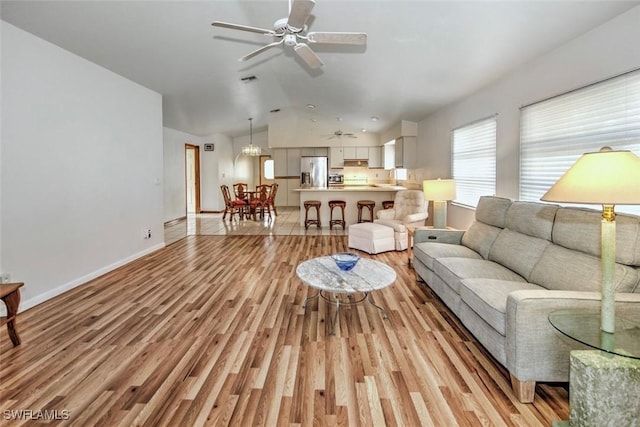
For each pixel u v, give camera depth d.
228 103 7.06
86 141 3.80
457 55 3.63
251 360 2.23
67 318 2.86
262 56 4.72
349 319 2.87
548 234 2.62
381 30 3.39
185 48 4.02
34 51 3.13
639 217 1.99
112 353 2.31
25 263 3.07
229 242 6.06
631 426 1.49
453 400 1.84
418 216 5.32
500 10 2.67
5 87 2.87
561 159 3.10
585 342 1.47
